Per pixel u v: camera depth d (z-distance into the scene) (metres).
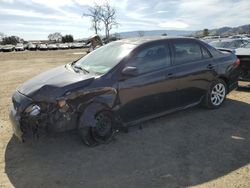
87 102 4.69
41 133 4.53
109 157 4.57
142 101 5.27
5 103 7.74
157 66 5.48
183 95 5.90
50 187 3.85
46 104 4.48
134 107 5.20
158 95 5.46
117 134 5.38
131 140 5.14
